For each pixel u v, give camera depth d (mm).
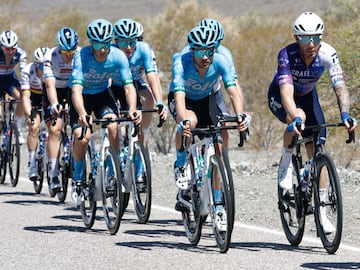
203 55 9969
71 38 13281
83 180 11664
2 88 16891
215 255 9633
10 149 16328
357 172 17000
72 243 10422
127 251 9898
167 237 10961
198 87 10570
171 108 10930
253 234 11117
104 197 11188
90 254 9711
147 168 11500
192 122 10266
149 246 10234
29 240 10625
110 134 11305
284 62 10078
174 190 15406
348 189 14891
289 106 9859
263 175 17109
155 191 15359
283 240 10703
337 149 18781
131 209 13609
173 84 10359
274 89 10594
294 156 10250
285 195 10289
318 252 9820
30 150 15172
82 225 11961
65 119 13938
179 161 10602
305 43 9766
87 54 11312
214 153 9828
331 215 9641
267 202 13852
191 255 9641
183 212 10602
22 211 13172
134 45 12734
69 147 13961
